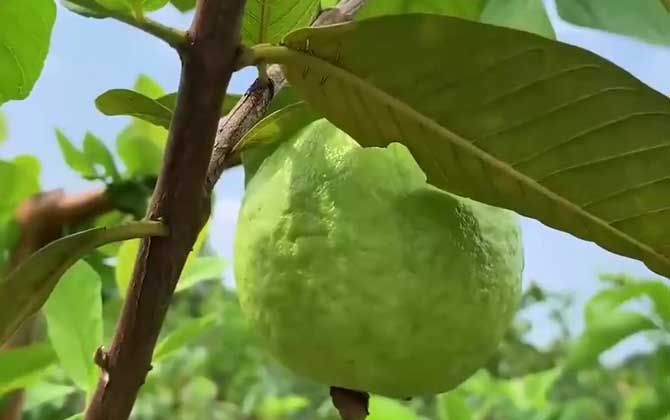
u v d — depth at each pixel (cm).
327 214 21
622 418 57
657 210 19
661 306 42
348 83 19
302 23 20
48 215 36
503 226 23
